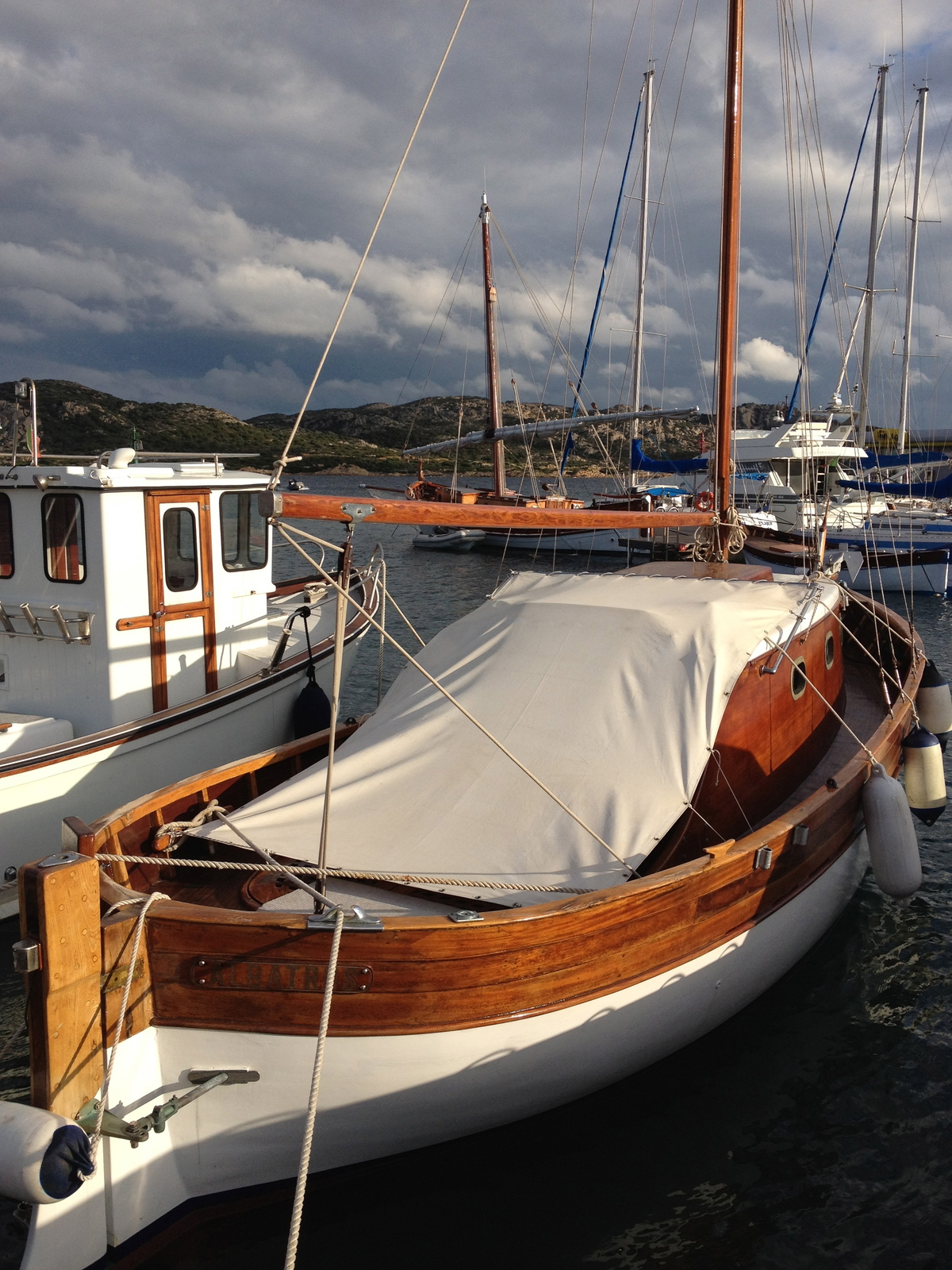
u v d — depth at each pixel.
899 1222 4.39
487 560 33.81
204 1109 3.88
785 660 6.07
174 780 7.80
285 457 3.51
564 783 4.91
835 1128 5.00
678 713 5.13
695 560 9.27
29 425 8.42
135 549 7.72
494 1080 4.17
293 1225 3.14
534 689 5.49
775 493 28.36
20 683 8.02
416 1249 4.20
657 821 4.66
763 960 5.47
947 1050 5.65
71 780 7.06
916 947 6.85
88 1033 3.55
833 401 28.06
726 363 8.54
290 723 9.09
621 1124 5.01
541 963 4.09
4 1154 3.25
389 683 14.60
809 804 5.57
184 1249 4.05
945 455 28.22
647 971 4.52
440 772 5.12
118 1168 3.71
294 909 4.45
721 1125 5.00
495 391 35.34
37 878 3.38
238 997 3.78
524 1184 4.59
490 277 34.47
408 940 3.81
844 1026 5.88
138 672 7.86
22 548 7.82
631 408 32.09
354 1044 3.88
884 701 8.77
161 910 3.73
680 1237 4.29
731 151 8.29
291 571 24.61
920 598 24.33
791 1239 4.28
